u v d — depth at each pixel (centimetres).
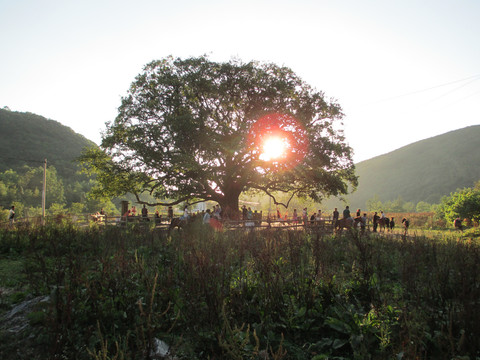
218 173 2612
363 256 690
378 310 477
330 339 431
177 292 516
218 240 846
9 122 12438
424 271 709
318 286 567
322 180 2747
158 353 388
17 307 536
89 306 487
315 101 2708
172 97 2534
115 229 1345
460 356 349
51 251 897
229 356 366
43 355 396
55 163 11594
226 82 2558
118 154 2673
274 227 1825
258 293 525
